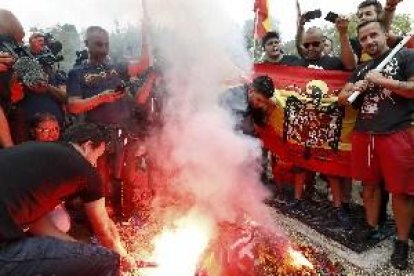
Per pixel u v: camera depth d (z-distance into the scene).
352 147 3.60
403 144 3.23
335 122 3.91
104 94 3.81
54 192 2.16
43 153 2.15
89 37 3.96
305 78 4.14
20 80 3.51
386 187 3.38
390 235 3.81
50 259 2.15
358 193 4.80
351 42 4.36
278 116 4.20
